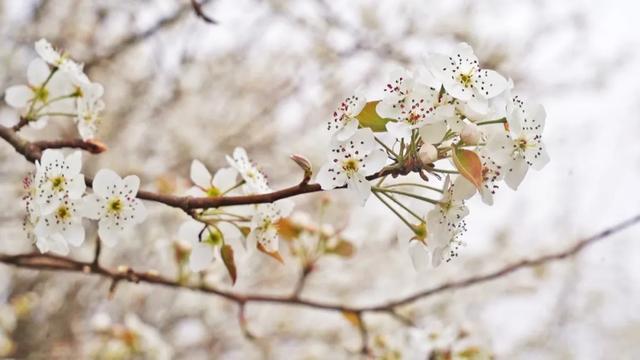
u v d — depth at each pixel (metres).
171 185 3.21
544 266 5.47
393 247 6.68
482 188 1.43
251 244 1.82
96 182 1.64
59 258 2.31
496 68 6.07
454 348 2.92
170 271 5.81
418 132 1.42
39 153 1.69
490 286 7.14
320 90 6.30
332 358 6.46
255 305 6.55
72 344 5.48
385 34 5.85
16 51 5.16
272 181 6.58
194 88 6.11
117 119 5.91
